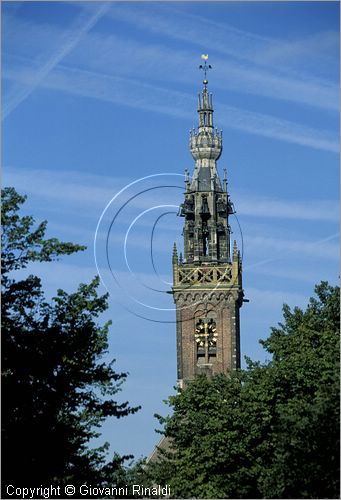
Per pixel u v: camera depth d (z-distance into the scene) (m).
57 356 93.38
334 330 122.12
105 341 96.75
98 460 99.62
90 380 94.88
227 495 113.69
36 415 92.69
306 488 96.31
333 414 95.81
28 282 93.81
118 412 96.88
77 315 95.31
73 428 96.31
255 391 116.12
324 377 110.44
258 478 112.56
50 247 94.12
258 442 115.00
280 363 115.62
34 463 91.88
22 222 94.12
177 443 123.50
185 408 124.12
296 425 96.31
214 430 116.25
